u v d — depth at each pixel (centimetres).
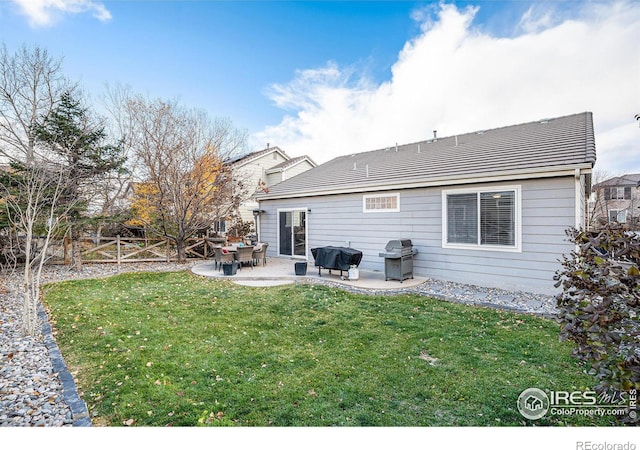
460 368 353
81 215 1039
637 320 185
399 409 281
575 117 974
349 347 415
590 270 204
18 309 591
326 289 745
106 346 415
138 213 1214
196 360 375
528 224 677
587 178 808
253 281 854
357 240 1004
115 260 1174
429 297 668
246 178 1510
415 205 860
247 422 264
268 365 364
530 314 547
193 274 967
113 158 1147
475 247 752
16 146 974
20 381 327
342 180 1083
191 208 1200
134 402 290
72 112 1096
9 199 624
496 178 702
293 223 1223
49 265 1084
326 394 304
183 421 264
